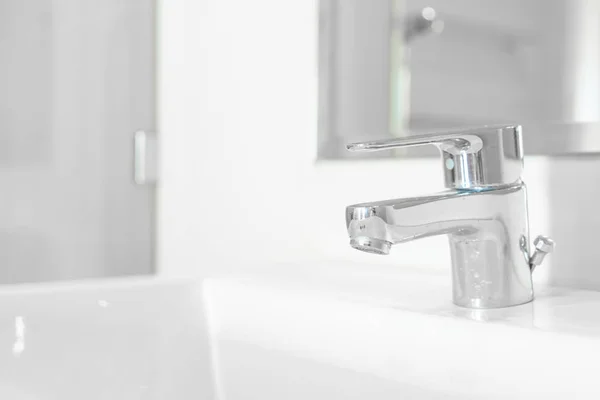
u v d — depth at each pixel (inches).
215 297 29.7
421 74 31.9
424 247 31.4
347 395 24.5
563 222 27.2
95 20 44.6
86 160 44.3
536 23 28.4
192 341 29.2
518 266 24.0
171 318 29.0
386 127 32.9
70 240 43.7
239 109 39.8
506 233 23.6
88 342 27.4
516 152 23.6
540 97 28.1
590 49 26.7
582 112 26.9
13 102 41.7
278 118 37.4
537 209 28.0
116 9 45.2
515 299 23.9
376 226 21.1
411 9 32.3
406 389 22.9
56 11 43.3
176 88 44.3
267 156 38.0
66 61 43.6
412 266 31.8
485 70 29.9
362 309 24.3
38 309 26.8
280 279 29.5
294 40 36.6
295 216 36.6
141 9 45.8
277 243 37.5
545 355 19.8
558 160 27.4
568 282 27.1
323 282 28.7
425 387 22.4
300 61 36.3
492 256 23.6
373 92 33.4
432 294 26.1
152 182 45.9
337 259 34.7
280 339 26.8
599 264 26.3
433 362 22.2
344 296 25.8
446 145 23.5
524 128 28.5
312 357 25.6
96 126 44.6
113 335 27.8
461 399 21.5
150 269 46.2
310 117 35.8
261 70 38.4
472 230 23.2
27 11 42.3
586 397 18.8
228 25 40.5
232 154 40.3
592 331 20.0
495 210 23.4
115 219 45.1
